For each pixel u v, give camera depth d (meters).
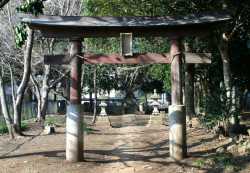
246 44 19.27
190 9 16.52
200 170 10.94
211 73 22.73
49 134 19.59
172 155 12.52
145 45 22.39
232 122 15.39
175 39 12.56
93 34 12.42
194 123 19.56
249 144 11.88
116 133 20.92
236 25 15.21
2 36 24.33
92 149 14.97
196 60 12.82
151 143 16.23
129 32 12.48
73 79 12.46
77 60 12.45
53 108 40.88
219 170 10.63
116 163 12.45
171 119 12.55
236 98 16.06
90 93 43.31
